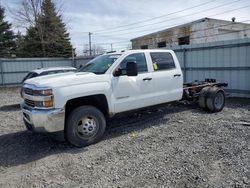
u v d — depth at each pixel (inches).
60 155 188.7
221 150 181.0
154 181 142.5
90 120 205.9
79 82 198.2
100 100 213.9
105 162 171.8
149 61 245.3
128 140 214.2
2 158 188.2
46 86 185.9
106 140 217.2
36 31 1343.5
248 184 133.7
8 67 868.6
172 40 1058.1
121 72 222.7
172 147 192.4
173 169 155.3
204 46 458.3
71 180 149.3
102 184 142.3
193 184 136.8
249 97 400.5
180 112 313.1
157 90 248.7
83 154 188.4
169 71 260.2
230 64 420.2
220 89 313.1
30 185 146.2
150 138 216.4
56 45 1418.6
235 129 230.5
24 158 186.7
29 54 1379.2
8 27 1582.2
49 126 185.8
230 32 965.8
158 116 293.3
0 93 691.4
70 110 205.6
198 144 196.1
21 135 245.9
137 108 234.1
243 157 167.3
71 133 197.0
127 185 139.7
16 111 388.5
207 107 309.9
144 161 169.5
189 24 967.6
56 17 1385.3
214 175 145.5
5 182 150.9
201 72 472.1
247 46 392.2
